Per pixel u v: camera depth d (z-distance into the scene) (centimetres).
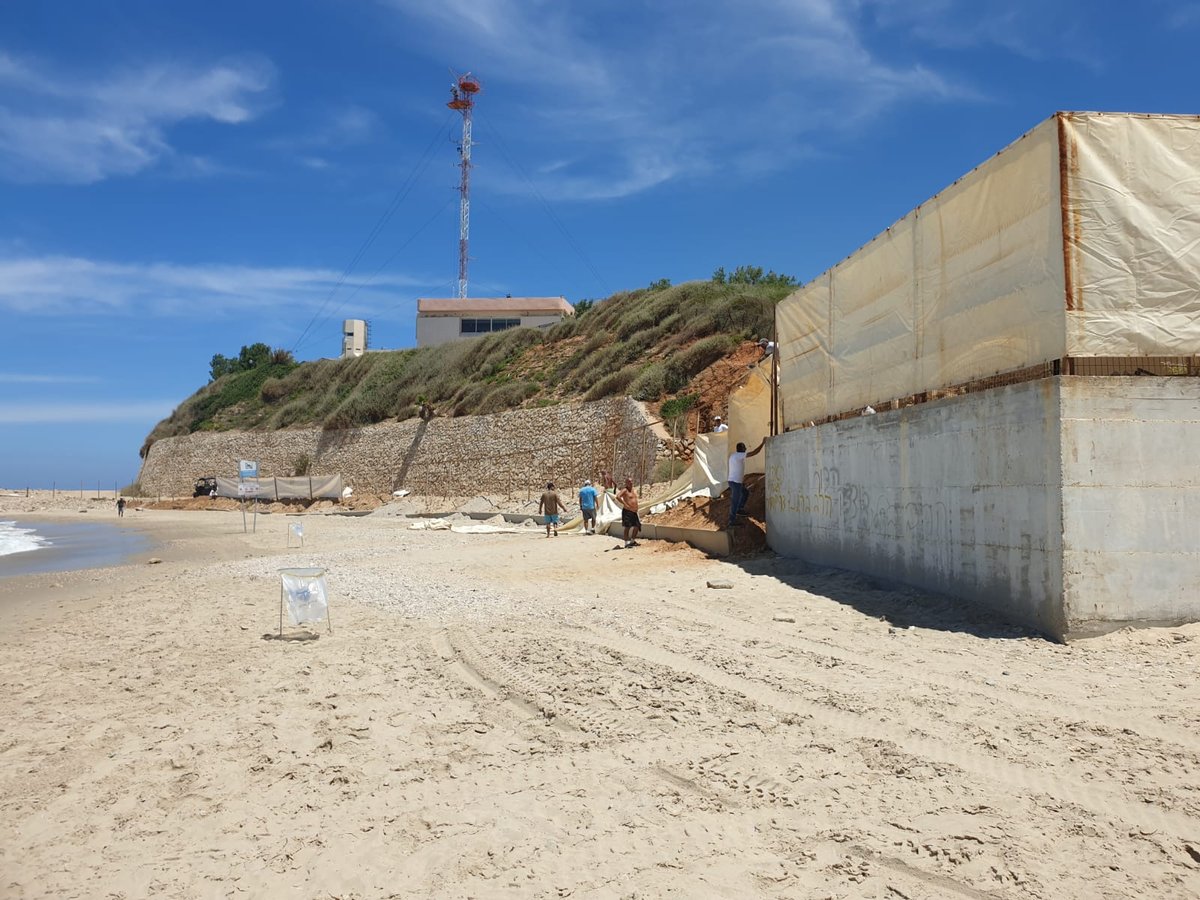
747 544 1562
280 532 3522
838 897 368
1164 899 352
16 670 897
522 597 1215
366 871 415
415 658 862
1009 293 865
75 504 7788
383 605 1221
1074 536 746
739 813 457
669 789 494
